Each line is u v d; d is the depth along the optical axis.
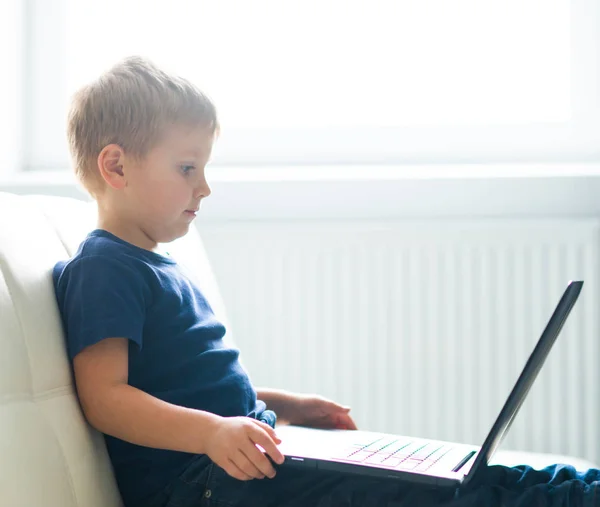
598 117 2.14
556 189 1.97
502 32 2.16
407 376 1.99
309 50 2.21
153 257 1.13
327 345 2.01
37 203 1.17
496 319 1.97
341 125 2.21
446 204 2.01
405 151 2.20
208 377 1.13
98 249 1.06
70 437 0.97
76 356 1.02
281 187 2.04
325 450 1.03
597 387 1.94
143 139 1.12
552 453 1.96
